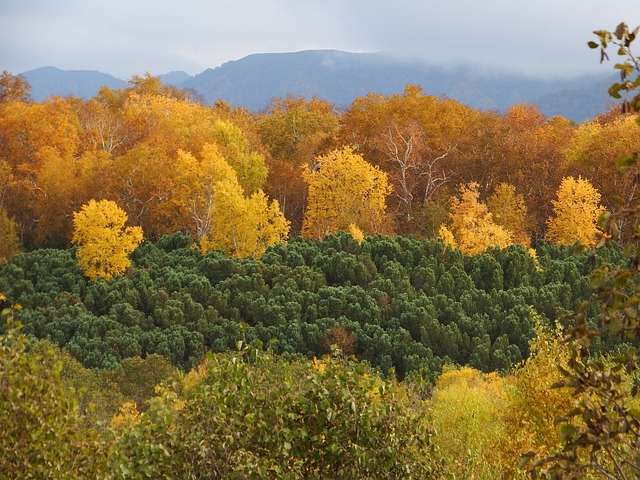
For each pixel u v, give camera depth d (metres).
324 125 161.88
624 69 5.90
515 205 99.44
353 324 66.94
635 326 6.01
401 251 82.19
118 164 105.06
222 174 101.19
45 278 81.31
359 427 13.29
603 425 6.58
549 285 73.88
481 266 78.81
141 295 75.00
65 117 130.88
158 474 12.15
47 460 11.06
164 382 13.40
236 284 75.31
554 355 21.48
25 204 109.56
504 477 21.12
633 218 6.18
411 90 139.12
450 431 27.67
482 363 63.12
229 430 12.65
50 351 12.22
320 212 100.00
